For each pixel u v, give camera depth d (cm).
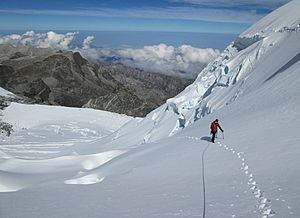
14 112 11531
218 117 3591
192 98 5772
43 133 9738
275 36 5100
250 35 5906
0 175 3288
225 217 1095
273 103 2852
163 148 3127
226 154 1997
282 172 1373
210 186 1510
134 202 1585
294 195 1113
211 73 6003
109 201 1709
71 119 11600
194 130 3481
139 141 5912
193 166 2006
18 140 8656
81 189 2256
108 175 2884
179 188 1638
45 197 2116
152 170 2311
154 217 1270
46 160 4253
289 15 5388
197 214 1188
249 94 3894
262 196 1184
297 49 4044
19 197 2188
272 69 4194
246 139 2152
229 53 6400
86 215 1516
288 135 1867
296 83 3050
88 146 6962
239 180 1462
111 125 11669
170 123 5666
